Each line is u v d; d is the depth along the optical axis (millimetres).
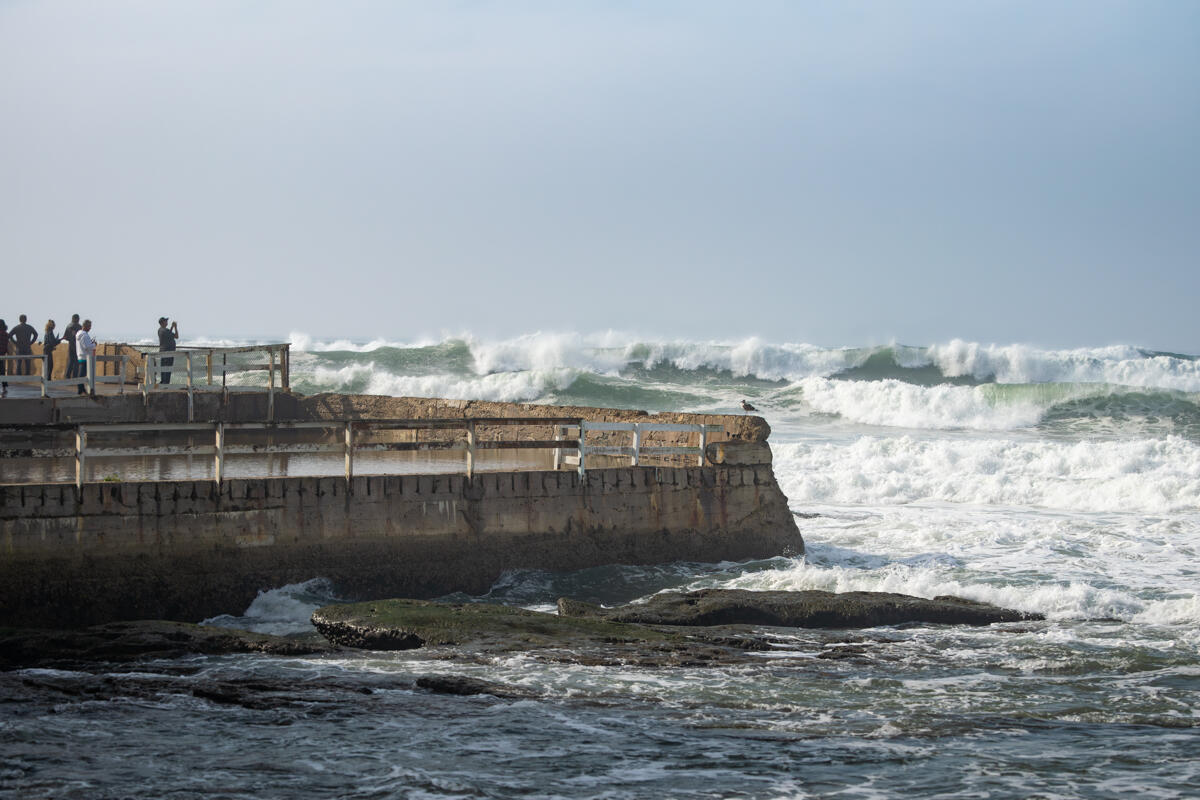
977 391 99312
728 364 127875
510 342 129125
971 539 42531
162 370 55406
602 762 19109
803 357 128375
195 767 18469
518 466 42906
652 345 128500
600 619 29406
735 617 30469
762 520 38719
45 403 49875
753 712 22219
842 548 41062
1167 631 29250
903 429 95562
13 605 28625
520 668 25031
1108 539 42281
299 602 31219
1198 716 22219
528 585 34625
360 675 24250
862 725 21469
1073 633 29078
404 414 52750
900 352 129625
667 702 22719
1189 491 53531
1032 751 20047
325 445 32406
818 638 28594
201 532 30688
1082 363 128125
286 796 17250
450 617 28578
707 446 38219
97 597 29438
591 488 35969
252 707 21844
